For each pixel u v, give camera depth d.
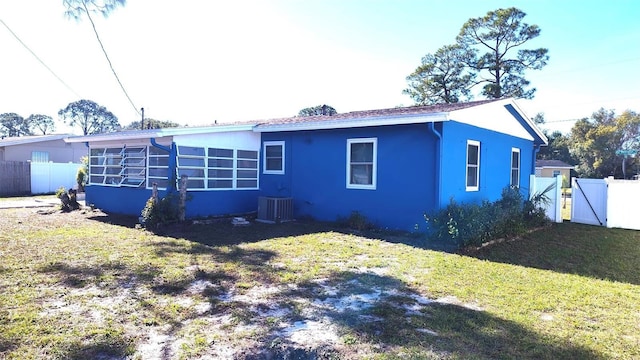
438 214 8.10
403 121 8.73
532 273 5.91
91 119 59.72
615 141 43.12
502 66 28.88
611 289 5.18
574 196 12.55
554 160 43.41
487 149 10.82
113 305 4.16
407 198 9.21
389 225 9.55
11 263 5.70
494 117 11.23
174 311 4.04
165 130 9.93
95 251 6.63
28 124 61.59
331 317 3.98
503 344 3.42
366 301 4.48
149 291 4.64
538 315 4.16
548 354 3.25
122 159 12.09
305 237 8.38
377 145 9.79
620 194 11.39
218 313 4.03
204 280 5.13
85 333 3.45
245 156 12.16
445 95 30.86
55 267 5.54
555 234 9.92
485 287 5.09
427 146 8.85
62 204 12.75
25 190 20.20
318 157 11.08
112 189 12.41
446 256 6.79
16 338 3.31
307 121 11.15
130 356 3.10
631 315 4.21
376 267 5.99
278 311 4.12
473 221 7.69
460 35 29.34
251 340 3.43
